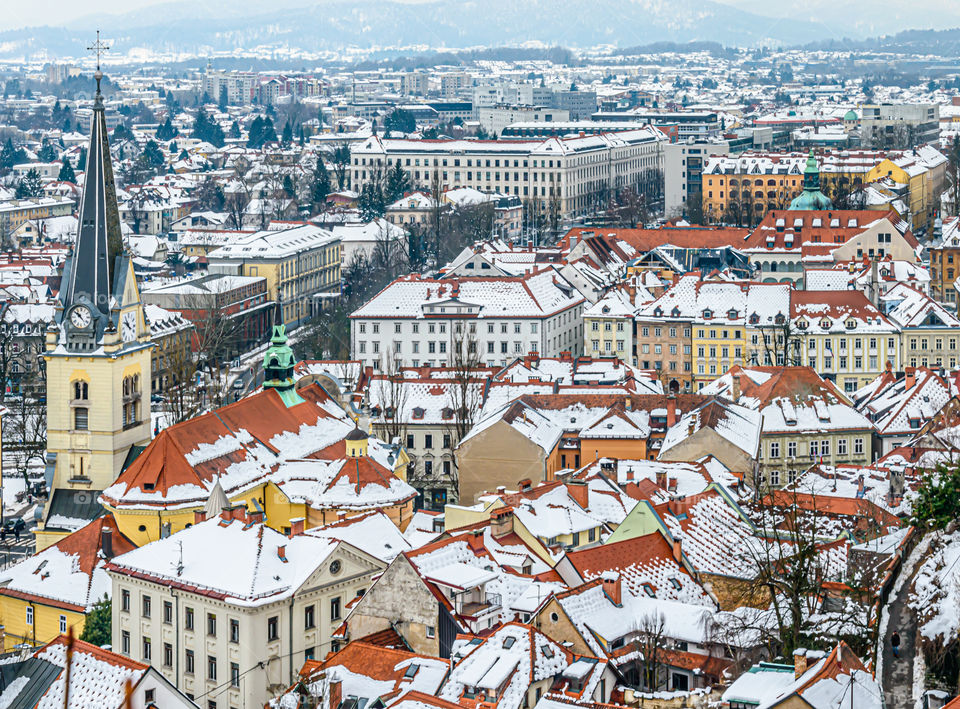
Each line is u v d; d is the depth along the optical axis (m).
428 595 172.75
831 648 148.62
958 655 140.00
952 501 168.25
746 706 132.25
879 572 165.62
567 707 142.88
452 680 153.38
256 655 183.88
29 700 155.75
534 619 164.75
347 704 157.00
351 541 199.12
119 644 197.38
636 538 186.12
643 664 162.50
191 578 189.75
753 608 171.50
